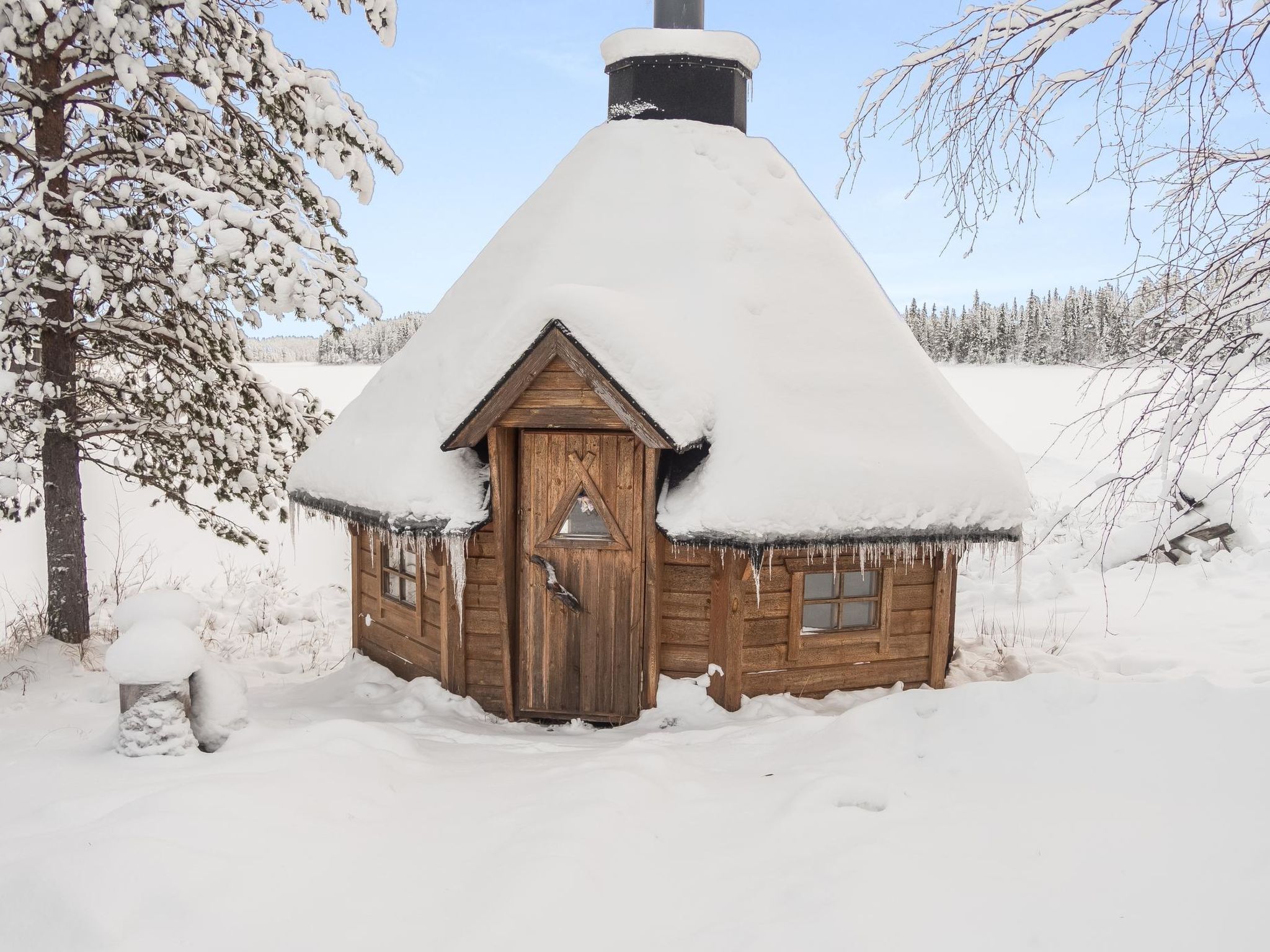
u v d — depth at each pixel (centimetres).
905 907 333
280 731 527
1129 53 464
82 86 799
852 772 461
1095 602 1041
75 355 893
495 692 689
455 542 632
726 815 423
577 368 595
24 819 419
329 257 792
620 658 659
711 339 657
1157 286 486
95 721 635
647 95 810
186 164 802
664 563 651
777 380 662
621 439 647
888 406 677
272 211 771
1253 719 421
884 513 615
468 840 399
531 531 664
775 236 744
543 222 776
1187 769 405
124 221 762
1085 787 413
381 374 805
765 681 659
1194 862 343
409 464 652
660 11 855
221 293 749
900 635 698
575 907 341
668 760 496
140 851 361
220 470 918
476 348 709
